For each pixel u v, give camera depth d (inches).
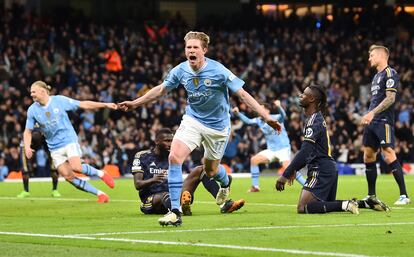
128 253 354.0
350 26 1956.2
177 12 1825.8
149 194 562.6
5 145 1305.4
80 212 597.0
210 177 542.9
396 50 1850.4
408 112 1547.7
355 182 1047.6
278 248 365.1
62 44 1595.7
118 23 1867.6
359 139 1517.0
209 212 572.4
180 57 1664.6
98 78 1560.0
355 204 530.9
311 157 541.3
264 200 721.0
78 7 1899.6
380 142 649.6
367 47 1854.1
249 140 1418.6
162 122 1428.4
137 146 1381.6
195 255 345.7
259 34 1813.5
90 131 1357.0
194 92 494.3
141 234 424.5
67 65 1526.8
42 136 836.6
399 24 1961.1
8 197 828.6
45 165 1301.7
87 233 435.2
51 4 1855.3
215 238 403.5
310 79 1630.2
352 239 398.9
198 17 2022.6
